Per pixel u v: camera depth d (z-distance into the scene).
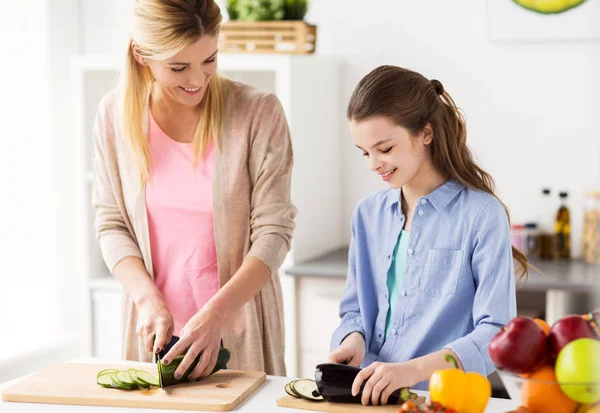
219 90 1.94
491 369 1.50
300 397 1.48
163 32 1.68
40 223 3.37
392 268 1.72
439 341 1.64
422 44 3.15
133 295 1.85
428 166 1.67
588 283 2.51
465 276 1.61
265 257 1.86
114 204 2.02
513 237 3.03
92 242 3.14
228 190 1.93
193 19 1.69
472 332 1.51
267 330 2.00
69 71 3.44
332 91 3.20
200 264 1.96
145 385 1.54
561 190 3.06
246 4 3.01
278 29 2.98
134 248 1.98
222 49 3.03
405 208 1.72
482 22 3.08
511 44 3.06
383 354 1.70
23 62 3.34
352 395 1.42
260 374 1.63
